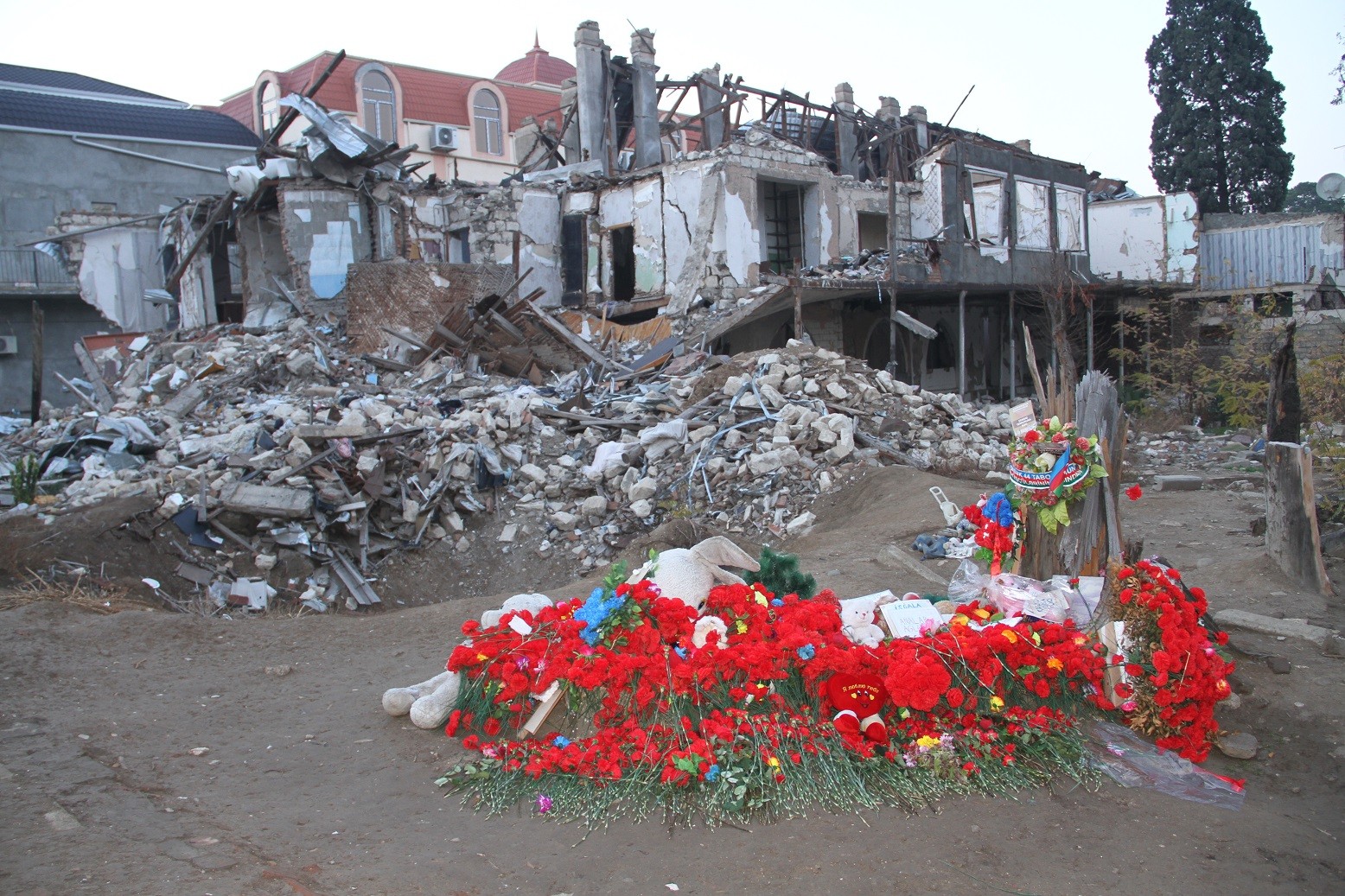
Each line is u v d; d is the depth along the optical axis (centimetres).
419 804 399
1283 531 672
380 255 2080
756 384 1356
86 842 350
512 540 1160
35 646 590
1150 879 348
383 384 1655
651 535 970
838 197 2177
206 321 2245
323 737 471
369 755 448
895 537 888
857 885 337
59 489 1129
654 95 2383
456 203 2259
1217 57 3103
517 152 2806
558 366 1792
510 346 1778
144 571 966
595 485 1224
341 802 400
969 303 2416
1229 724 475
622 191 2162
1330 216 2525
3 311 2595
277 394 1548
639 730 414
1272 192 3092
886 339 2333
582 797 396
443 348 1766
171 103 3222
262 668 581
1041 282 2092
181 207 2322
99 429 1255
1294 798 418
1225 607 629
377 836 370
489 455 1240
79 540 945
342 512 1096
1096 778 418
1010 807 397
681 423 1277
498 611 516
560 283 2280
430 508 1162
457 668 458
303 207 1973
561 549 1141
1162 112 3231
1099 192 3225
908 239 1941
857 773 405
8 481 1142
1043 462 505
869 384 1405
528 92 4088
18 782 403
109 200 2811
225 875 330
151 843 352
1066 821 388
